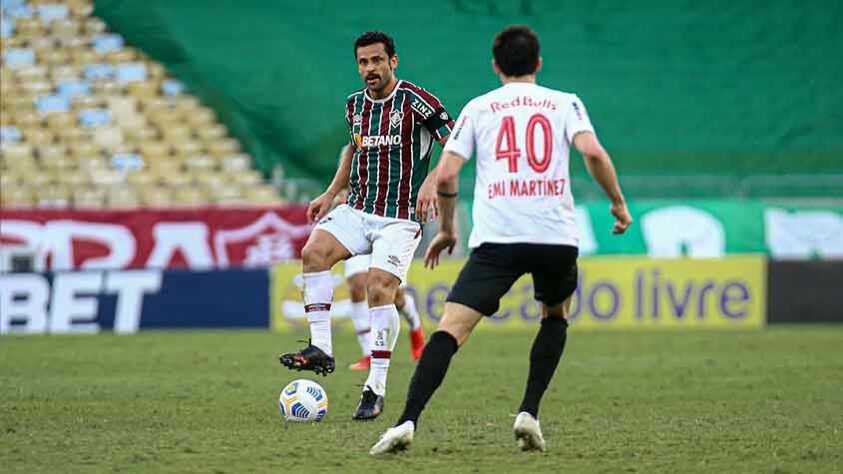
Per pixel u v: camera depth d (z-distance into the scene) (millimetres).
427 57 92688
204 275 60625
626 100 91562
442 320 21406
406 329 59969
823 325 63406
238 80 87125
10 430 25547
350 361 44125
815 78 94500
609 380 37500
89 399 31844
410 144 28172
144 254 63375
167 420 27391
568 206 21391
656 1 98000
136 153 80312
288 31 91375
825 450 22781
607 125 89625
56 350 48844
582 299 60875
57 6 88750
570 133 21172
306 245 28344
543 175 21141
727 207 69375
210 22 90125
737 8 98062
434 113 27984
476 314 21328
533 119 21312
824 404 31281
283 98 86562
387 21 94438
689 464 21078
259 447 22891
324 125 85375
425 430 25625
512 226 21094
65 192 73875
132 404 30703
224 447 22906
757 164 88250
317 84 88062
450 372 39812
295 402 27109
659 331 59531
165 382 36500
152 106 84000
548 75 92750
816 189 76188
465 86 91062
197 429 25750
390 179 28172
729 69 94500
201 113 84375
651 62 94375
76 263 62938
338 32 92938
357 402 31344
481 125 21516
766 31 96875
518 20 96312
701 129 90062
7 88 83125
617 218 21516
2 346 51000
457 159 21297
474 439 24125
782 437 24688
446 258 64812
